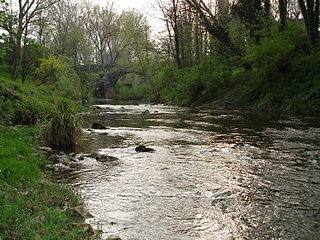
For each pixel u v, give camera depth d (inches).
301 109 890.1
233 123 732.7
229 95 1286.9
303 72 1027.9
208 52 1662.2
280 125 668.1
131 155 408.8
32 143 438.0
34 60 1491.1
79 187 279.1
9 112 550.6
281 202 240.8
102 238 184.5
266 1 1242.6
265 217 214.4
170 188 276.1
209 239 185.2
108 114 1063.6
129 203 241.3
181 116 951.6
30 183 267.3
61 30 2345.0
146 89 2412.6
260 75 1167.0
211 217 215.5
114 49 3307.1
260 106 1067.9
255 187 276.4
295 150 423.5
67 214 215.3
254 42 1179.3
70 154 401.1
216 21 1355.8
